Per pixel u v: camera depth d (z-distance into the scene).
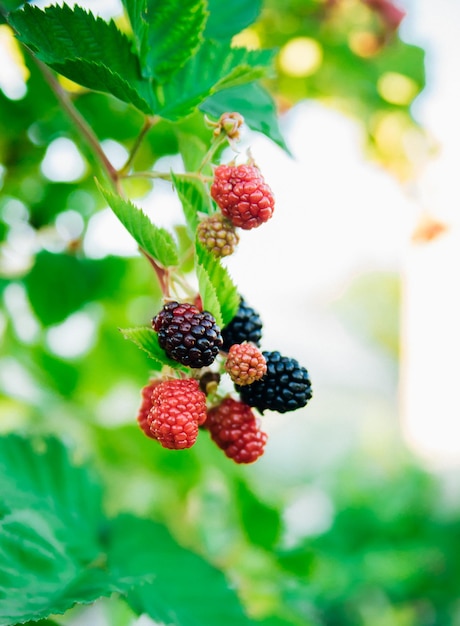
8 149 0.53
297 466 1.56
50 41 0.35
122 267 0.55
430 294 1.51
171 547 0.42
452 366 1.50
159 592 0.40
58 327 0.55
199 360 0.33
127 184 0.55
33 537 0.40
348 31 0.67
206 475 0.59
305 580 0.58
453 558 0.93
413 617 0.88
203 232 0.35
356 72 0.69
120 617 0.49
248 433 0.36
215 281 0.35
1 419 0.57
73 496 0.43
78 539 0.41
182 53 0.37
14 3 0.40
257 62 0.39
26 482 0.42
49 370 0.56
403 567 0.75
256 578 0.56
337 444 1.68
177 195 0.35
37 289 0.53
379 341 2.89
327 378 2.31
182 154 0.38
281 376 0.35
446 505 1.06
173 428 0.33
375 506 0.93
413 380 1.60
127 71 0.36
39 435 0.44
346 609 0.85
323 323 2.89
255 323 0.36
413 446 1.50
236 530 0.60
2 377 0.55
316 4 0.64
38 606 0.36
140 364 0.57
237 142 0.35
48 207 0.55
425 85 0.71
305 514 0.93
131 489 0.59
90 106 0.51
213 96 0.38
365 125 0.74
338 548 0.79
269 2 0.62
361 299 2.99
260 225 0.35
